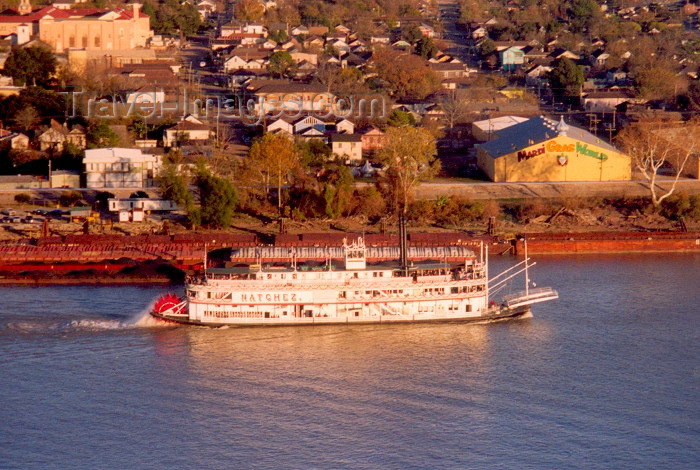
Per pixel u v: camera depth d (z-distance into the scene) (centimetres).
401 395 17562
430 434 16238
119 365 18775
